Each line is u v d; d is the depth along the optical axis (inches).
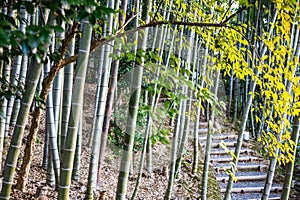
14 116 133.6
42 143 151.7
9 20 40.6
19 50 54.0
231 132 251.4
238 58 96.0
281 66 94.0
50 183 113.7
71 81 96.2
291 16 89.0
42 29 35.8
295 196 199.2
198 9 110.4
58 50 78.8
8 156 65.0
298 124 117.0
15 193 100.7
